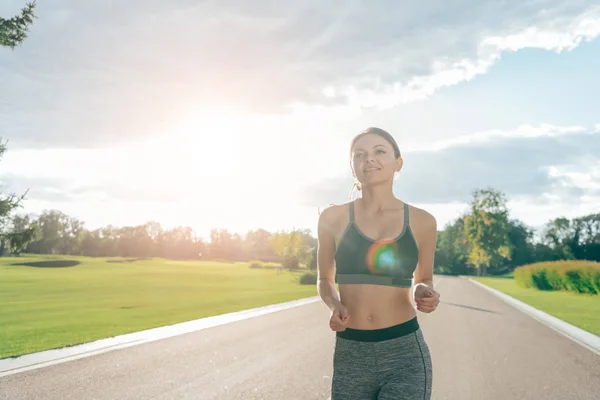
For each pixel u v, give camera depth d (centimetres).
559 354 927
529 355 912
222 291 2897
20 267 6825
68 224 14262
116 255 14962
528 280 4309
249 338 1078
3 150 1625
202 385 661
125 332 1153
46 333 1117
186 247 16375
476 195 10088
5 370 729
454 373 758
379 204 221
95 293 2625
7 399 578
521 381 708
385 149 219
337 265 221
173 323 1338
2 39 1644
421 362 211
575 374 755
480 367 802
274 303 2067
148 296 2431
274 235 8525
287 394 619
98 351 900
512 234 12769
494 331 1240
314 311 1703
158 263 10288
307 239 9106
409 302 219
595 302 2472
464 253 12338
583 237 11969
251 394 620
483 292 3328
